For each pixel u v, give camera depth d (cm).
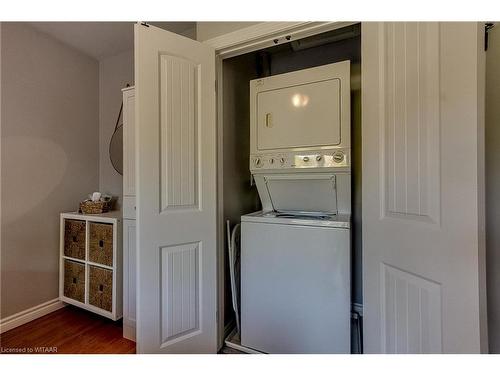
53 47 240
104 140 279
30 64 223
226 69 198
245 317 175
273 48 223
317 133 164
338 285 149
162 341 150
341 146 158
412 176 95
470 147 76
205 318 167
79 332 203
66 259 235
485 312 75
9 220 210
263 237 169
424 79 91
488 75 105
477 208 75
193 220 161
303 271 157
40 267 229
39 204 229
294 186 182
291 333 160
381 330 110
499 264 104
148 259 144
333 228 151
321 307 152
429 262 88
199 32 176
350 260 148
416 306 94
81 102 263
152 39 144
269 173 182
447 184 82
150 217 144
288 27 146
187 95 158
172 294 154
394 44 103
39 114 230
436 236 86
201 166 165
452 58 81
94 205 233
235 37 162
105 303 208
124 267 197
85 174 267
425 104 90
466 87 77
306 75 167
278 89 175
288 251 162
